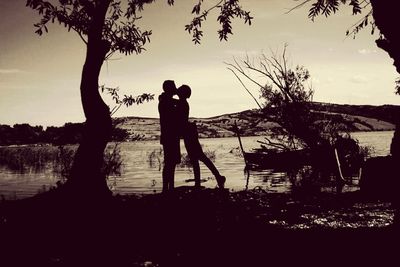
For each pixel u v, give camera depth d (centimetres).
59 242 477
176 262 401
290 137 1444
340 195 905
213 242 476
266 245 461
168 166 671
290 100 1386
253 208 700
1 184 1464
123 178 1591
